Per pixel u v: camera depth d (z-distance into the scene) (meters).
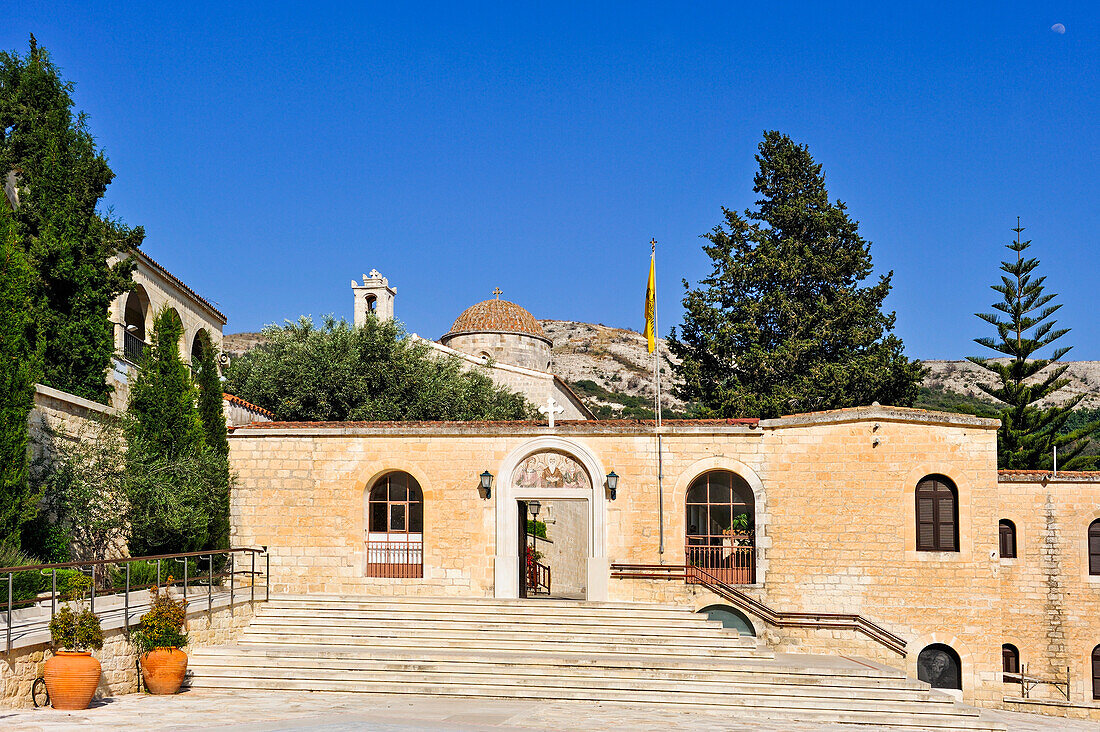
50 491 22.73
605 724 18.11
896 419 26.81
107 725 15.41
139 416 26.67
